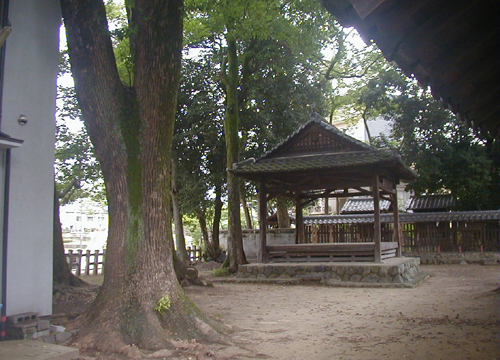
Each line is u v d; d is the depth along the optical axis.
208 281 14.22
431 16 3.31
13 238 6.26
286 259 14.91
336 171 13.72
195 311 6.49
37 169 6.67
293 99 19.09
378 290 11.88
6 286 6.11
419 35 3.49
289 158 14.69
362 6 2.99
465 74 4.12
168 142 6.85
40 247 6.63
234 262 16.33
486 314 7.90
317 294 11.32
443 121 20.92
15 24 6.51
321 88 20.50
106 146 6.50
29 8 6.74
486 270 16.66
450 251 19.78
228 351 5.69
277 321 7.75
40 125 6.77
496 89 4.48
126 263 6.34
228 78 16.89
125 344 5.71
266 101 18.80
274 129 19.69
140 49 6.72
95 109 6.44
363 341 6.18
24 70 6.59
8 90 6.33
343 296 10.87
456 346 5.77
